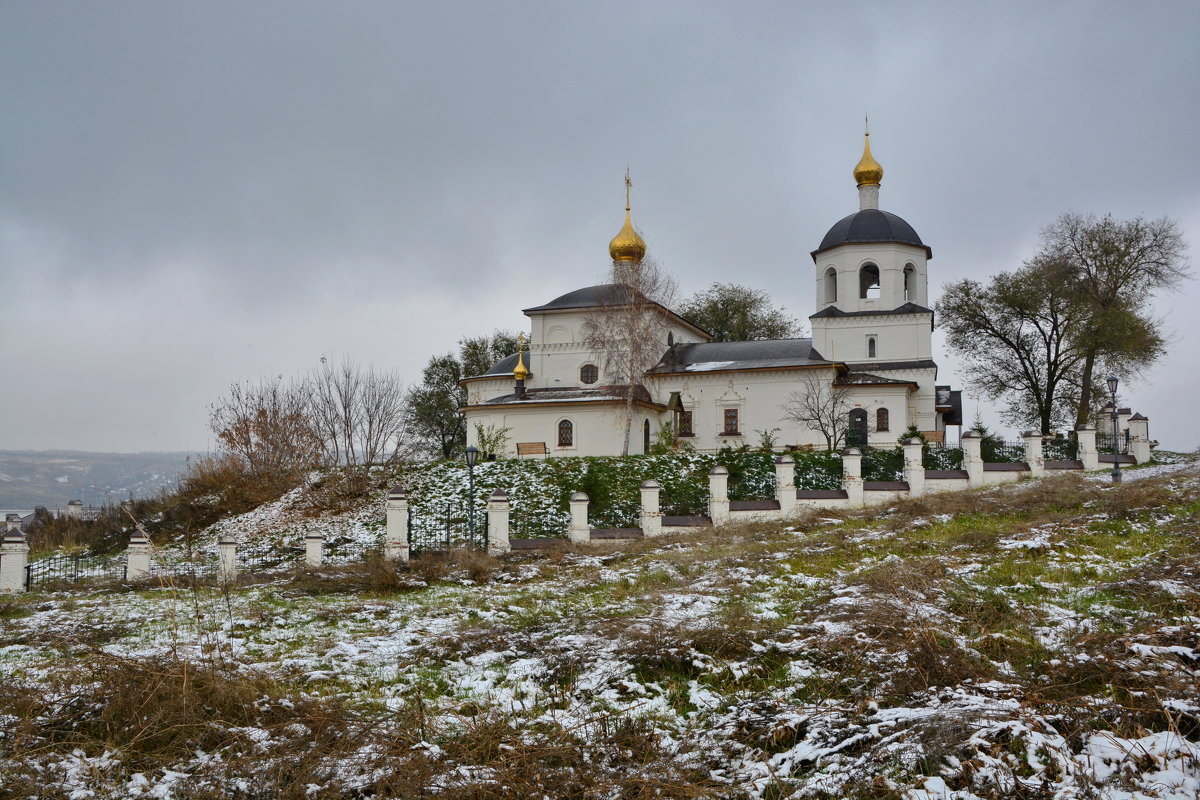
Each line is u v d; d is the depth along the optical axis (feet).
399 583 76.13
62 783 30.71
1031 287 183.83
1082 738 29.37
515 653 46.09
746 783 29.53
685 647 42.93
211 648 45.42
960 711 31.04
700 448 180.24
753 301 269.85
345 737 33.17
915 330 181.88
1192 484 89.40
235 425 159.43
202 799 29.71
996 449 147.23
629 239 191.93
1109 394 186.09
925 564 60.70
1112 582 52.13
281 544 117.29
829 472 137.90
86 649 46.60
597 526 118.52
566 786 29.68
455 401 254.88
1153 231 177.27
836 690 36.91
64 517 160.25
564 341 189.06
